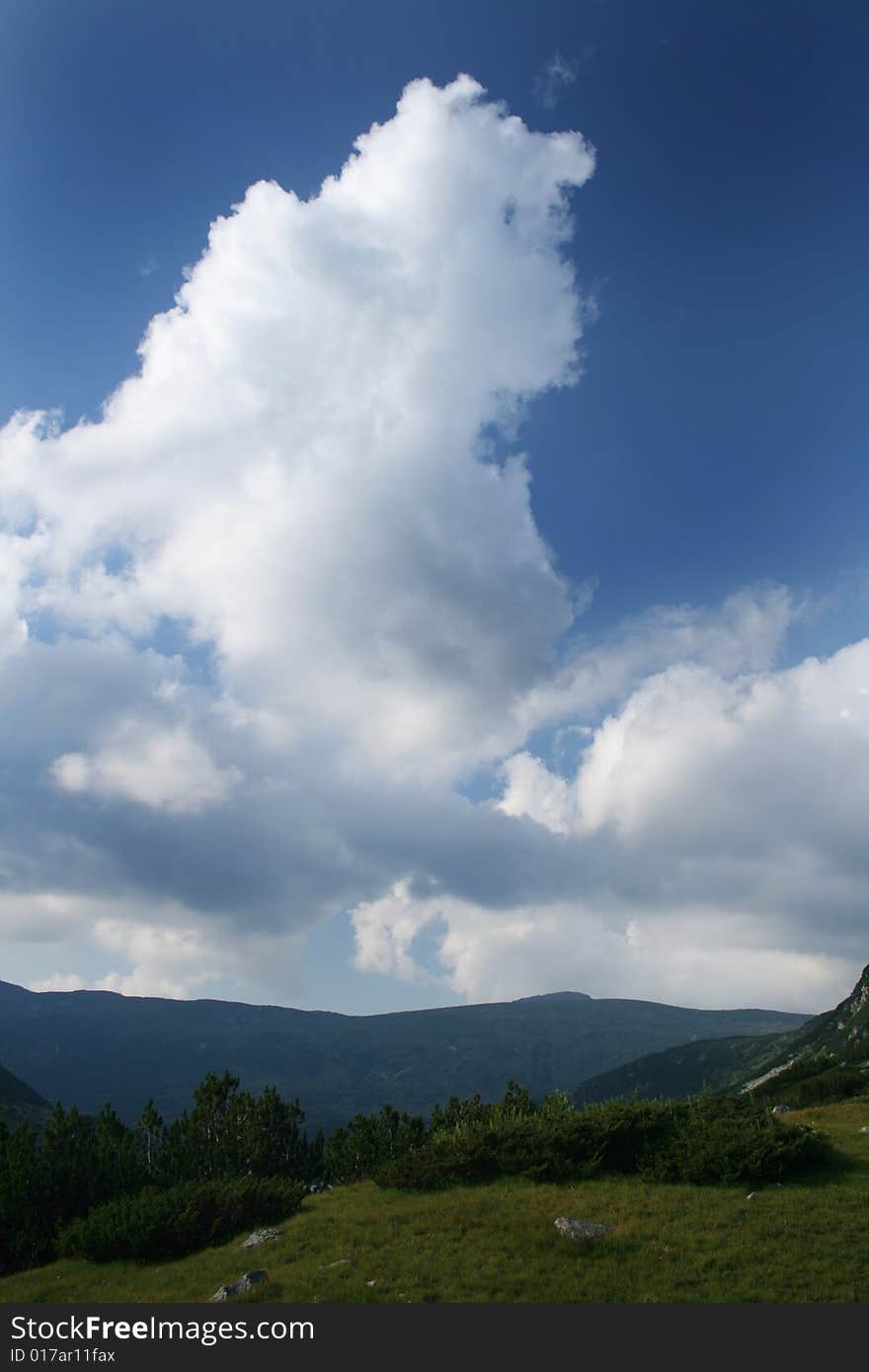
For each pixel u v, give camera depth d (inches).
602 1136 1076.5
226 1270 863.7
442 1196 1047.6
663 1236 795.4
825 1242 751.7
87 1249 997.2
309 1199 1170.0
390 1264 793.6
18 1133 1398.9
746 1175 952.3
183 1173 1601.9
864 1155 1058.7
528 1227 856.9
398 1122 1747.0
